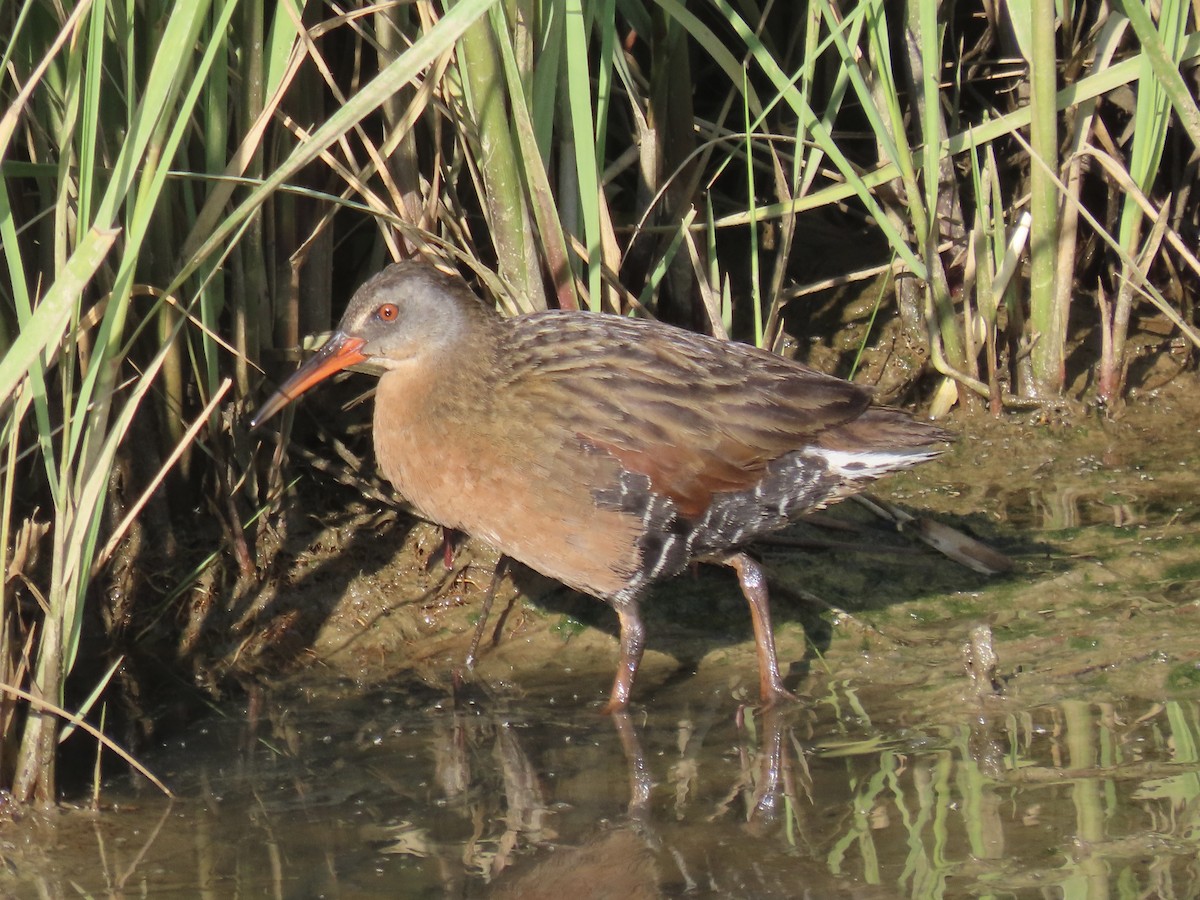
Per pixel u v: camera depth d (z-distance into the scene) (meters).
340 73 10.20
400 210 9.48
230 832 7.38
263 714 8.71
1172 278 12.02
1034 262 10.96
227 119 8.79
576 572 8.69
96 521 7.46
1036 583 9.66
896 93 10.87
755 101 9.73
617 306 9.99
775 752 8.06
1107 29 10.66
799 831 7.24
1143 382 11.65
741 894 6.71
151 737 8.42
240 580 9.59
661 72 10.49
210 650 9.33
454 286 8.82
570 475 8.46
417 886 6.86
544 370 8.66
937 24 10.91
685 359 8.78
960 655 9.03
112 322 7.12
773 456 8.57
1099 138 11.88
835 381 8.84
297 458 10.10
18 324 8.38
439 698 8.91
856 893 6.65
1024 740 8.00
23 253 9.01
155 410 9.33
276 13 8.51
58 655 7.41
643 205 10.58
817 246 12.34
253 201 7.32
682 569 8.77
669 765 7.98
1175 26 10.05
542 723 8.55
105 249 6.54
